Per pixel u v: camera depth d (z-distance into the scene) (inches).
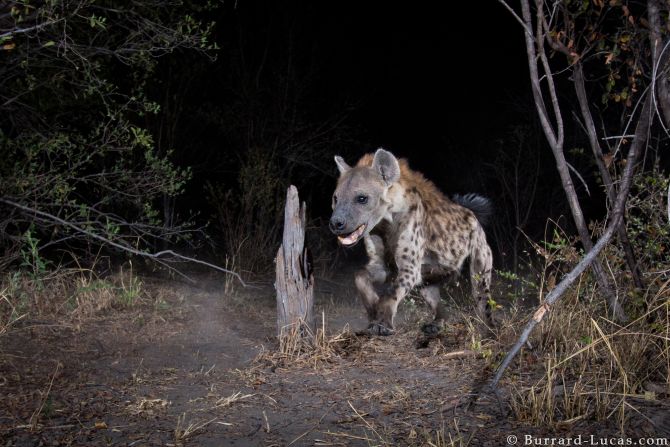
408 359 86.3
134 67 138.8
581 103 88.6
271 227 189.5
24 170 121.3
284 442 62.1
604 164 87.8
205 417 67.5
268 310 125.5
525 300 133.8
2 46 97.3
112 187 134.7
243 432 64.2
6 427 63.5
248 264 167.8
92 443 60.9
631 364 76.1
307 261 90.7
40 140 119.8
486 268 109.6
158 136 183.5
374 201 97.3
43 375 78.5
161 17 131.5
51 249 150.0
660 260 95.4
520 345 70.4
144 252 120.1
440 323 103.0
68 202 121.1
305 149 222.5
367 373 81.4
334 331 106.0
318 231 204.1
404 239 100.1
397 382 78.0
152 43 122.8
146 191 126.1
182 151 199.8
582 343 80.8
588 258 73.0
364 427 65.5
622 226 84.6
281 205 182.2
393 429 64.9
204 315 114.0
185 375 80.4
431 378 79.1
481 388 74.2
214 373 81.6
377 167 98.3
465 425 65.3
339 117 237.5
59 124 127.0
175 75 186.9
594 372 76.0
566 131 227.1
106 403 70.4
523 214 227.5
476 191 255.4
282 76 227.0
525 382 75.3
